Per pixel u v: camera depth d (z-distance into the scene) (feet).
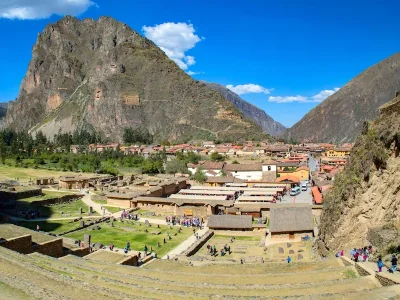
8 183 468.75
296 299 112.57
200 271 182.39
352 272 146.82
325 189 373.61
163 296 122.72
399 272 131.44
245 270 176.65
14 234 198.80
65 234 289.53
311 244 248.73
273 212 276.00
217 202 363.15
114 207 392.06
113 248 254.06
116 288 129.39
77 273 146.00
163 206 374.43
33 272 136.87
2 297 111.34
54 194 435.12
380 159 177.37
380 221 178.09
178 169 625.41
